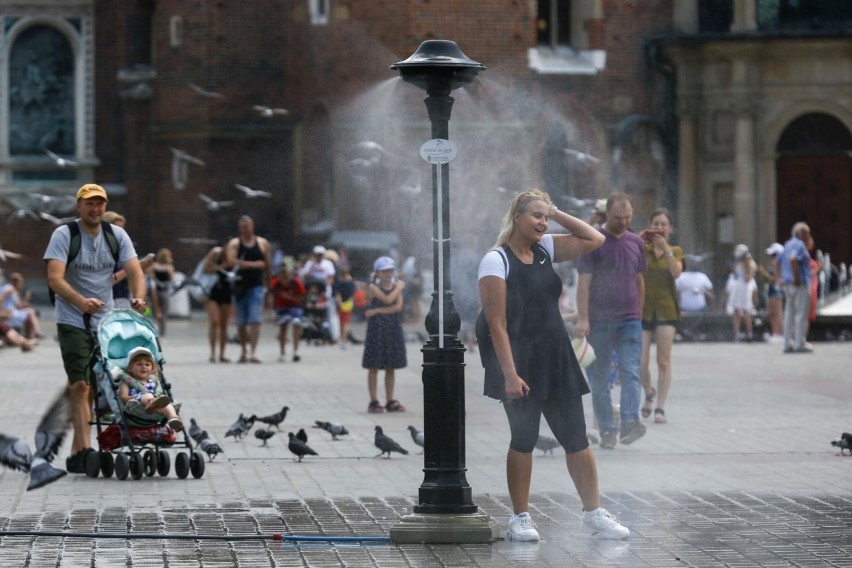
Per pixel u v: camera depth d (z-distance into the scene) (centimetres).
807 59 9600
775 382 5322
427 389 2594
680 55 9631
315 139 9831
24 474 3312
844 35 9475
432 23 9094
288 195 10038
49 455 2559
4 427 4119
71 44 11169
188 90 10175
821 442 3800
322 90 9656
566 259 2634
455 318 2597
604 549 2505
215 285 6397
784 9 9644
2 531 2631
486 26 9156
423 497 2591
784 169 9700
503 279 2538
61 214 11162
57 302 3372
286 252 10025
